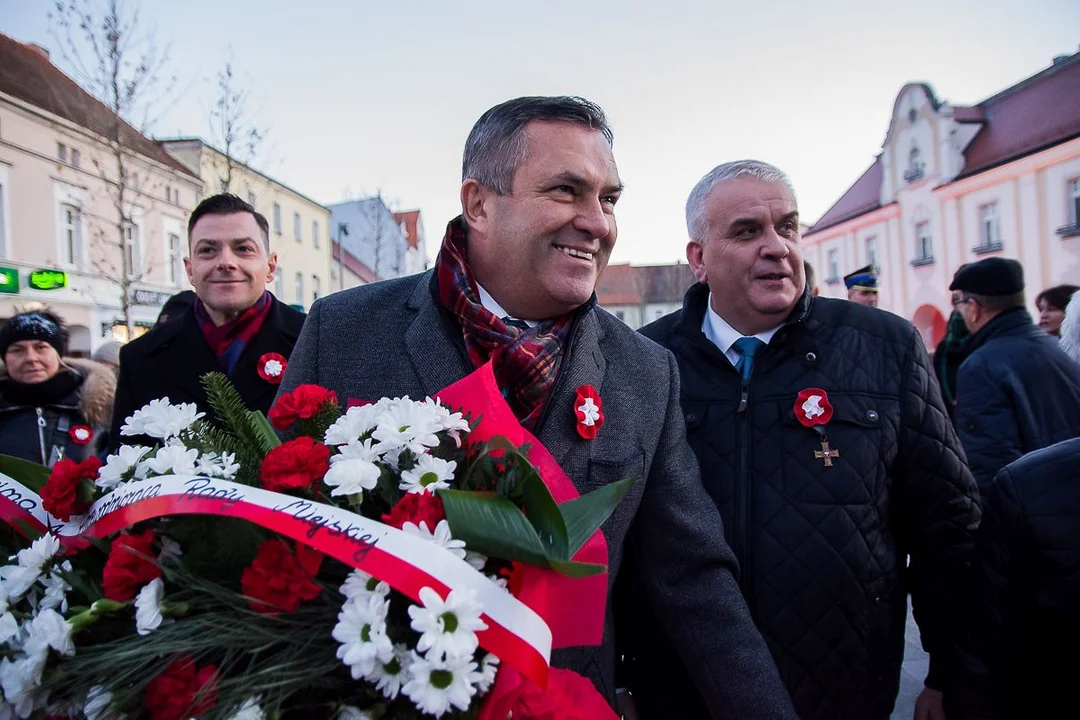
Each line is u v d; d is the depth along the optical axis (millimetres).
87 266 17062
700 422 2029
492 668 871
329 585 901
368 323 1563
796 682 1825
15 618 971
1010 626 1495
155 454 1080
